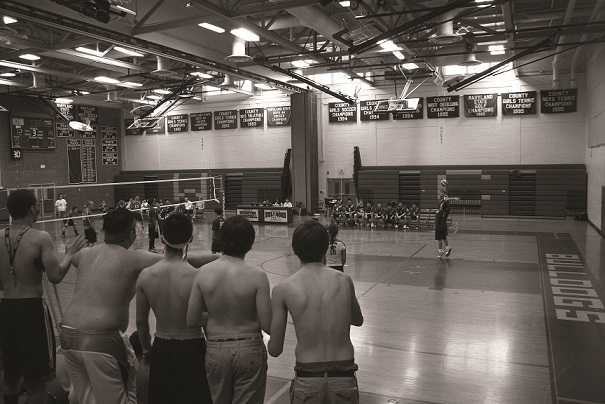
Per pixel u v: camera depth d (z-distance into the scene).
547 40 15.16
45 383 4.35
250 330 3.20
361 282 11.05
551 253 14.22
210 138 30.86
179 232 3.34
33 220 4.24
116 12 10.61
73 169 30.33
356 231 20.59
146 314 3.42
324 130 27.59
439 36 13.29
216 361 3.12
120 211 3.75
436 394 5.27
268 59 18.58
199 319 3.19
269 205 25.09
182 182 31.17
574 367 6.00
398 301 9.35
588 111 21.58
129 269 3.60
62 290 10.29
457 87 19.72
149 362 3.71
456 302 9.21
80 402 3.47
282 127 28.92
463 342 6.97
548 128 23.23
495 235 18.16
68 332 3.46
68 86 25.67
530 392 5.30
